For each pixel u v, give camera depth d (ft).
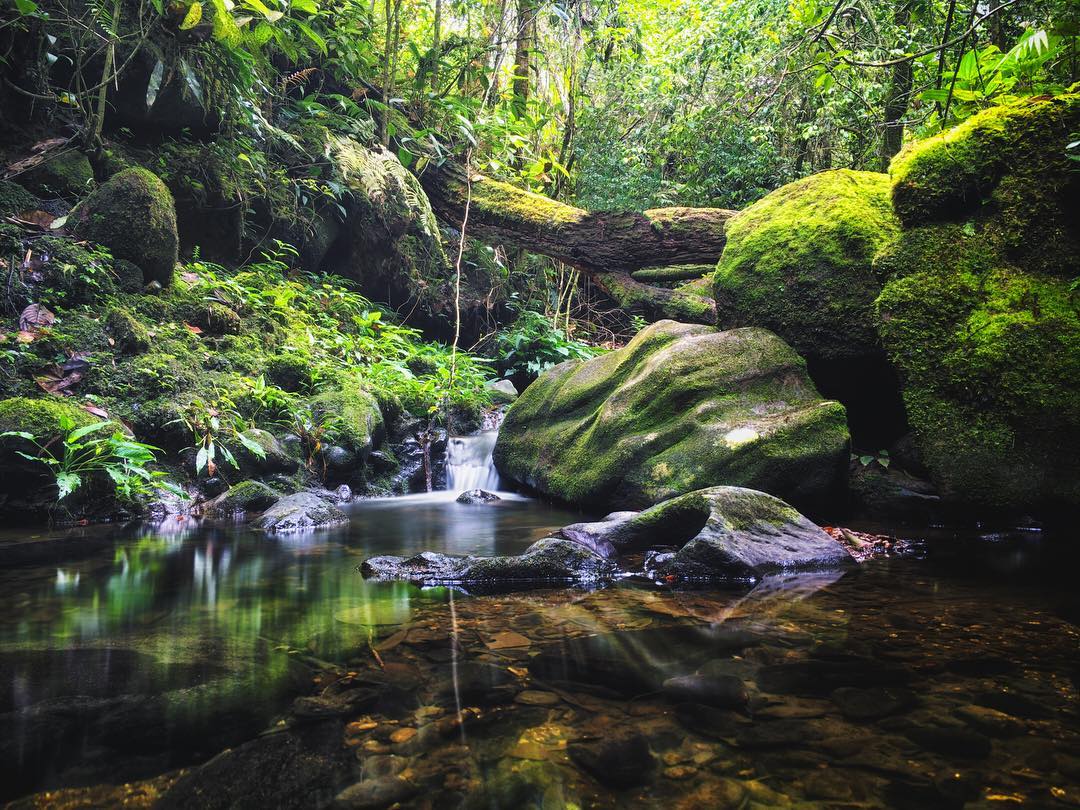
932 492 12.39
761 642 5.79
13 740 3.99
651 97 34.45
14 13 15.39
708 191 33.32
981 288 11.94
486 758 3.86
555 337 29.68
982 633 5.95
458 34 30.68
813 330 13.99
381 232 24.89
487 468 18.78
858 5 21.93
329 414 16.43
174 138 20.12
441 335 29.78
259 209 22.11
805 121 30.58
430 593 7.68
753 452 12.12
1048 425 10.85
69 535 10.85
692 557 8.54
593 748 3.96
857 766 3.71
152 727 4.19
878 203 14.52
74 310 14.53
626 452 13.38
